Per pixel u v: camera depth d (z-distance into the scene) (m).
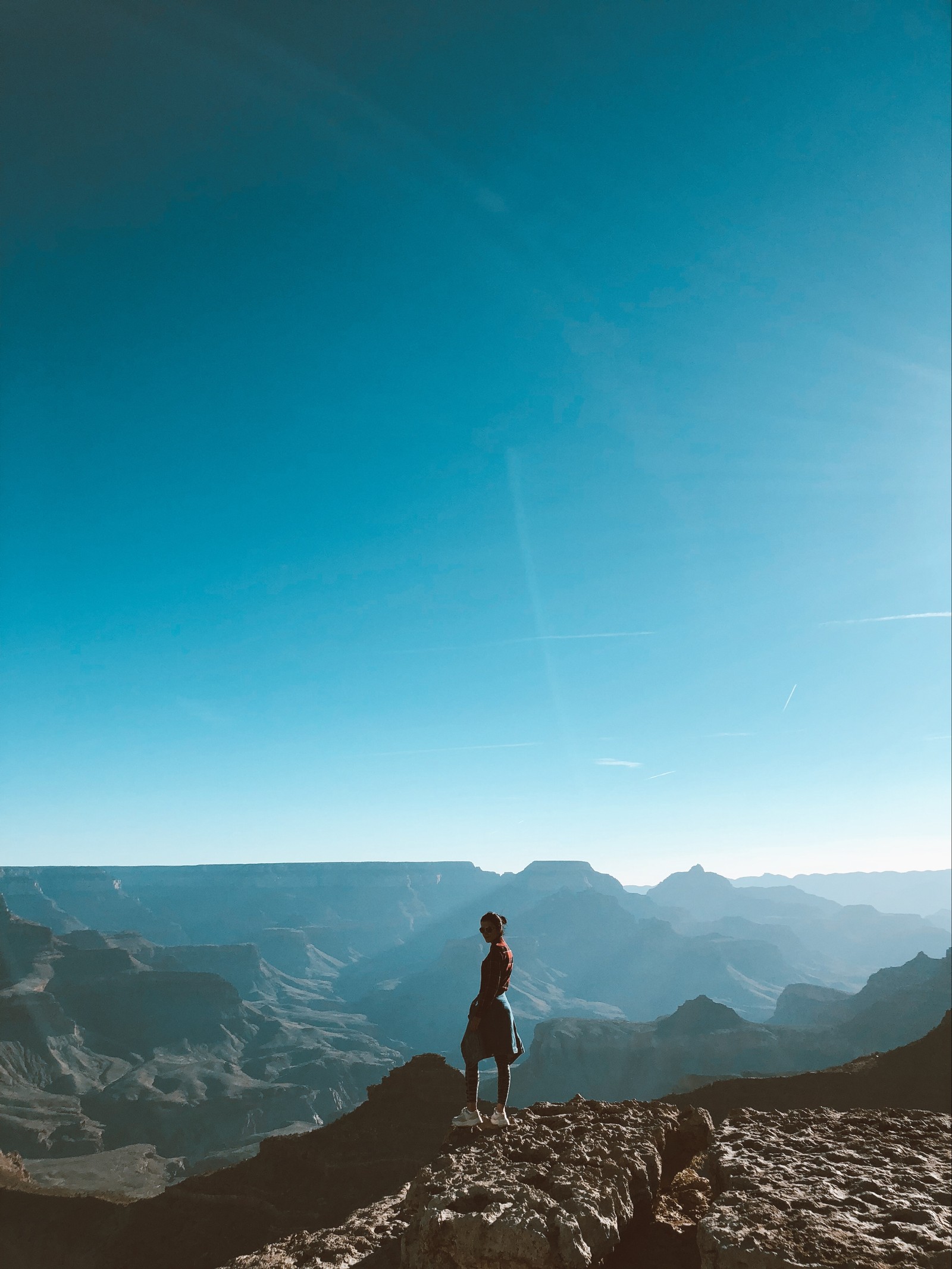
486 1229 5.74
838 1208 6.74
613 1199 6.60
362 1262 8.30
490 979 9.33
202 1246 38.53
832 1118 10.89
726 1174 8.16
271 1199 41.88
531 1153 7.75
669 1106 10.63
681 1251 6.87
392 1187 39.75
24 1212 49.88
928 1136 9.70
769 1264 5.42
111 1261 41.00
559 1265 5.47
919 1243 5.83
